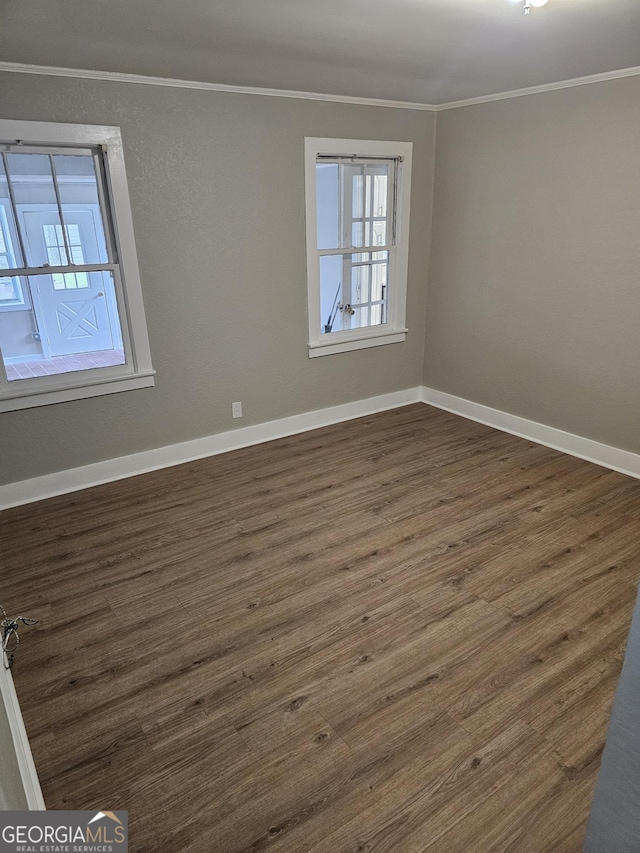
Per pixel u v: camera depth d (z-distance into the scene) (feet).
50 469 11.62
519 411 14.33
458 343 15.49
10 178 9.96
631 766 4.16
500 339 14.34
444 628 7.92
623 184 11.16
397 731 6.40
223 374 13.24
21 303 10.57
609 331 12.02
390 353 15.96
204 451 13.50
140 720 6.61
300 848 5.25
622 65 10.20
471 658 7.39
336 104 12.88
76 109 10.11
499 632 7.82
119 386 11.89
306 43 8.39
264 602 8.51
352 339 14.90
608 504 11.00
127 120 10.62
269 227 12.84
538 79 11.28
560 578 8.89
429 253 15.67
